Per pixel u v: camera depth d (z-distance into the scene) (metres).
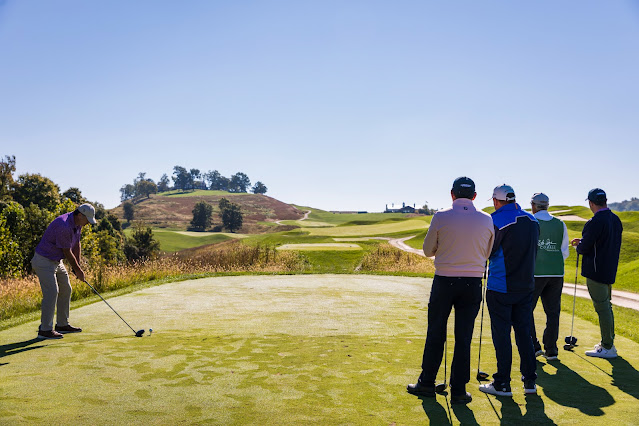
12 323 6.49
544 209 5.23
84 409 3.26
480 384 4.20
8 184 49.88
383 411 3.38
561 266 5.07
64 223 5.69
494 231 3.96
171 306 7.83
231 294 9.27
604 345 5.26
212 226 127.62
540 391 3.99
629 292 15.57
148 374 4.07
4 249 18.14
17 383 3.80
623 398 3.80
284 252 24.84
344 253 29.52
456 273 3.74
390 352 5.02
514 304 4.04
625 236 33.59
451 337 5.84
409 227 62.75
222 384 3.84
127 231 103.31
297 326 6.30
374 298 8.94
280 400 3.51
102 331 5.92
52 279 5.61
